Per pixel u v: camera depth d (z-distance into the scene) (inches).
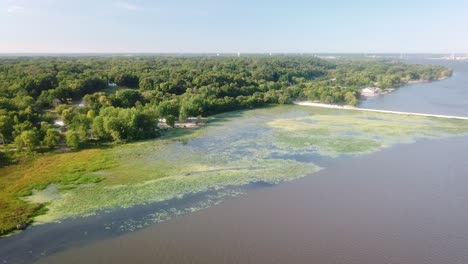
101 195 2486.5
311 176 2859.3
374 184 2694.4
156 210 2281.0
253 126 4643.2
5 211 2229.3
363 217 2186.3
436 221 2139.5
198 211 2267.5
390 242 1920.5
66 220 2150.6
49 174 2851.9
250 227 2070.6
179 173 2908.5
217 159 3267.7
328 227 2070.6
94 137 3934.5
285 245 1891.0
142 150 3533.5
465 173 2925.7
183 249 1859.0
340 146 3695.9
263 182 2736.2
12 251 1840.6
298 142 3841.0
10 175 2824.8
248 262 1753.2
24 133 3326.8
